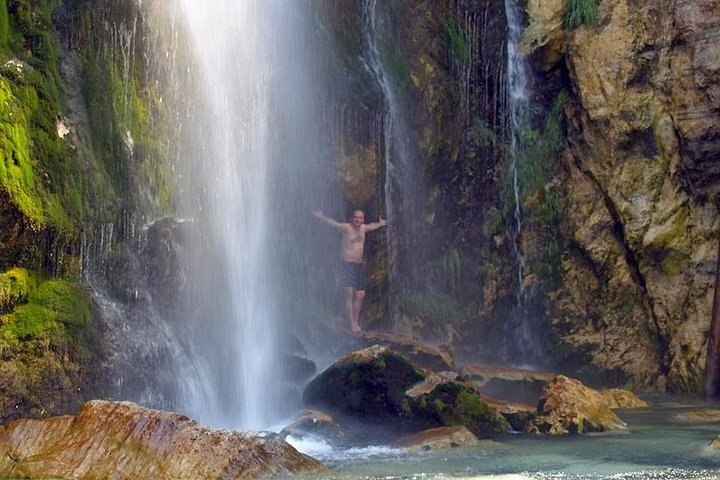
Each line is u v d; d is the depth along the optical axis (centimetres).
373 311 1697
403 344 1450
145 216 1194
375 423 1066
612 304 1742
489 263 1828
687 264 1670
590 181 1775
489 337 1811
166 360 1114
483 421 1072
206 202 1336
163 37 1299
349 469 817
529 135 1841
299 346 1415
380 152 1706
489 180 1845
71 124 1124
